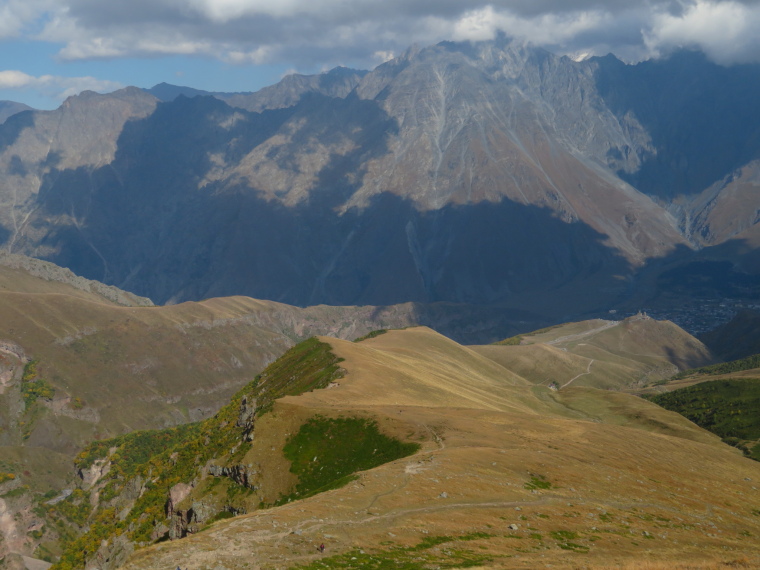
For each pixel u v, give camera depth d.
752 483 132.38
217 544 65.12
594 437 131.25
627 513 91.19
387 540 68.69
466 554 67.31
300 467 112.75
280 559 61.91
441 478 89.62
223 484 118.19
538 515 82.62
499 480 92.75
